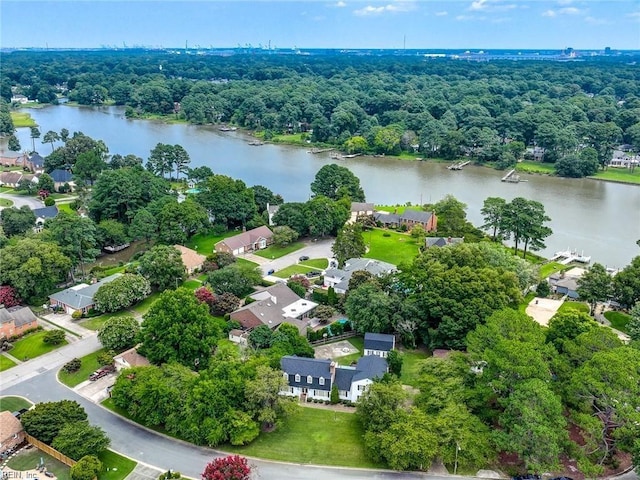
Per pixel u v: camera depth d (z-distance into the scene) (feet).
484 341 295.07
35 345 364.99
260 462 262.88
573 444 248.93
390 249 550.77
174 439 278.46
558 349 315.99
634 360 263.70
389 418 268.41
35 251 423.23
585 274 416.46
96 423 289.33
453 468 260.42
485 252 438.40
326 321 400.88
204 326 329.11
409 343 369.09
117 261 521.24
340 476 254.88
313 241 570.87
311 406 306.96
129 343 349.61
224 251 513.45
